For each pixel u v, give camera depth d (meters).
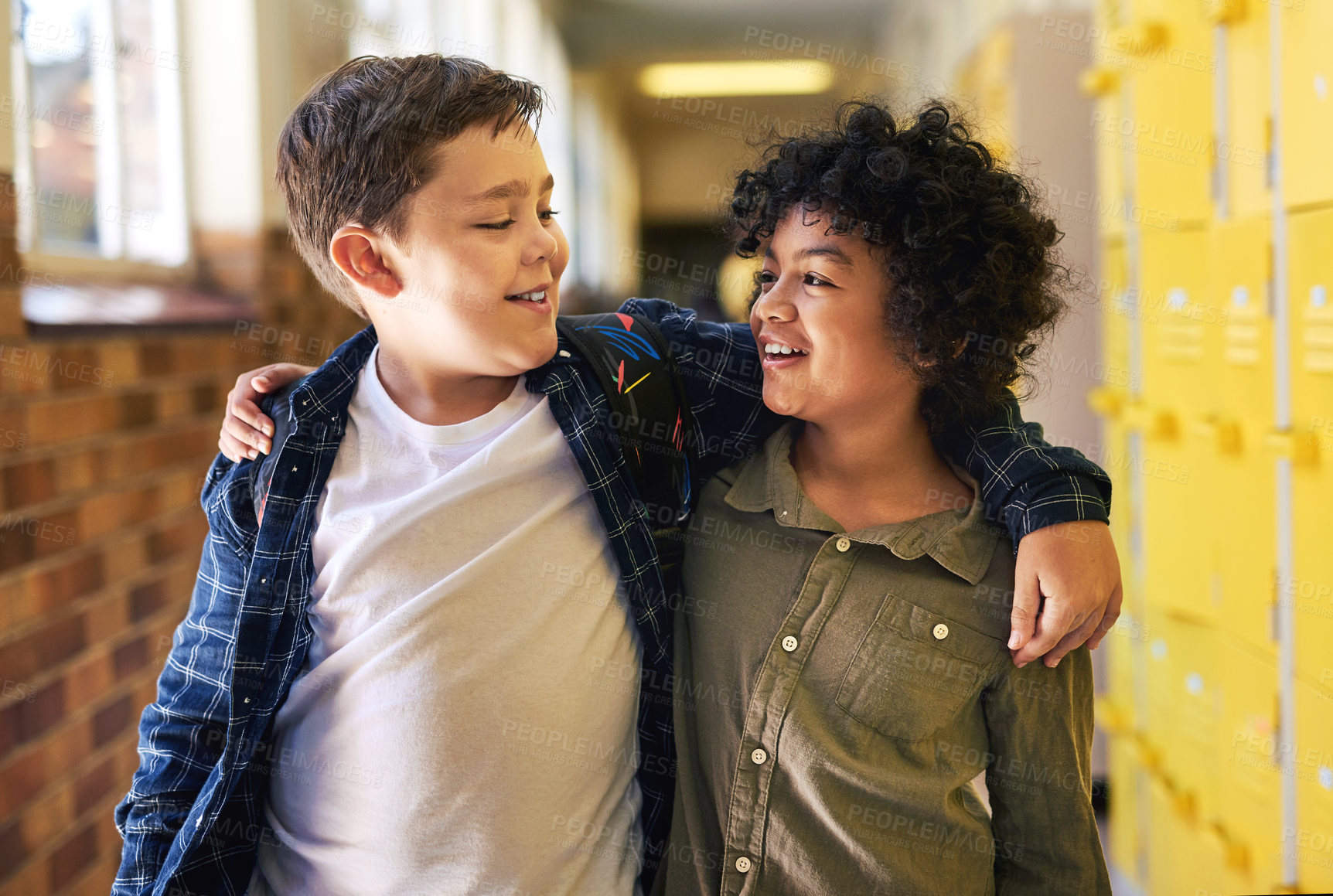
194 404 2.29
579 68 9.63
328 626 0.90
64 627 1.68
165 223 2.77
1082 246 2.97
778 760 0.89
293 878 0.92
